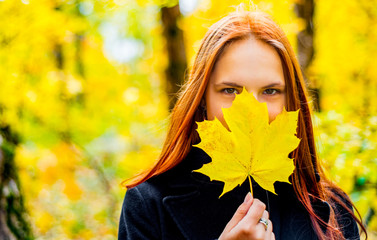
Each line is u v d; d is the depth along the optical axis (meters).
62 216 4.71
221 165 1.04
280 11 4.24
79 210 4.86
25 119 3.91
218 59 1.23
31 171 4.08
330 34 4.95
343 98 4.20
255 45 1.22
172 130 1.46
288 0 4.20
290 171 1.04
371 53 4.70
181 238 1.38
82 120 4.83
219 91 1.24
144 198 1.44
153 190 1.45
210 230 1.37
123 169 4.74
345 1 4.69
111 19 5.28
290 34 4.29
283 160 1.04
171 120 1.48
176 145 1.43
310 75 4.26
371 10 4.67
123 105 5.80
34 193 4.20
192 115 1.36
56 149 4.40
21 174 3.78
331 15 4.87
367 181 2.42
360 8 4.69
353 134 2.59
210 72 1.25
